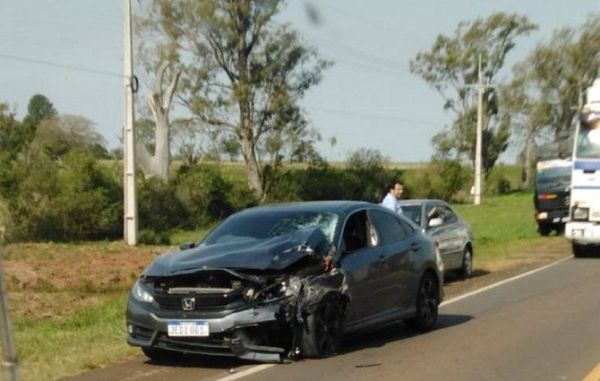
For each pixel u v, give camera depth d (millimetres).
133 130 33625
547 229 37781
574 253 26219
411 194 71125
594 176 24250
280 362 10742
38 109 70750
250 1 53938
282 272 10633
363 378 9914
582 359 10930
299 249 10914
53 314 17344
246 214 12352
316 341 10805
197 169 49562
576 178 24484
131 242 33750
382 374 10125
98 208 37906
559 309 15266
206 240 11875
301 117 56719
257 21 54031
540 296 17141
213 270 10414
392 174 64688
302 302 10570
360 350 11695
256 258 10648
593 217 24297
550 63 93750
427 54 90062
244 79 55156
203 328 10250
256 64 55188
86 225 37906
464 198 77938
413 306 12961
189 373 10352
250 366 10633
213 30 53344
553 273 21609
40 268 25062
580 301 16250
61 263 26500
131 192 33688
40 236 37125
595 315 14508
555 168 37344
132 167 33719
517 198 81750
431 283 13547
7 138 39844
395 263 12492
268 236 11672
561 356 11133
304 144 57250
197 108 54375
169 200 45469
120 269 25438
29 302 19000
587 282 19359
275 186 56500
